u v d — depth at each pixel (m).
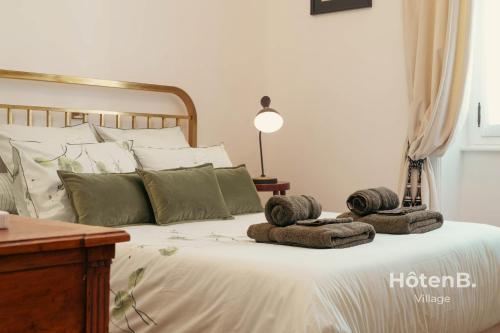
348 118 4.26
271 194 4.67
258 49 4.61
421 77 3.73
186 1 4.10
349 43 4.24
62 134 3.08
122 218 2.78
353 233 2.24
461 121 3.69
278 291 1.79
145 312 2.12
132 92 3.78
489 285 2.50
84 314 1.19
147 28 3.86
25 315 1.11
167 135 3.64
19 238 1.11
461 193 4.00
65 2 3.44
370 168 4.15
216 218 3.08
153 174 2.92
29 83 3.30
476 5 3.82
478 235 2.62
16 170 2.79
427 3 3.73
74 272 1.18
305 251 2.10
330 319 1.69
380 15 4.09
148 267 2.16
